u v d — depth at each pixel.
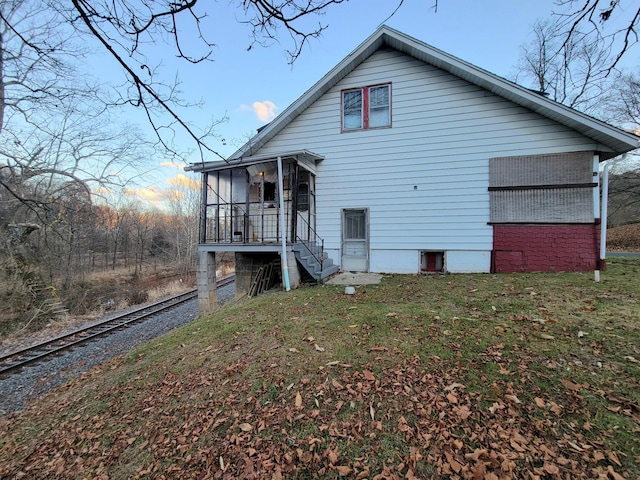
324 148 9.42
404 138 8.75
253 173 9.12
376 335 4.07
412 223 8.75
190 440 2.70
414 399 2.78
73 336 8.81
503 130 7.98
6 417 4.34
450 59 7.95
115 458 2.67
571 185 7.54
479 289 6.16
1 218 12.49
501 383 2.88
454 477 2.02
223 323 5.28
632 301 4.72
